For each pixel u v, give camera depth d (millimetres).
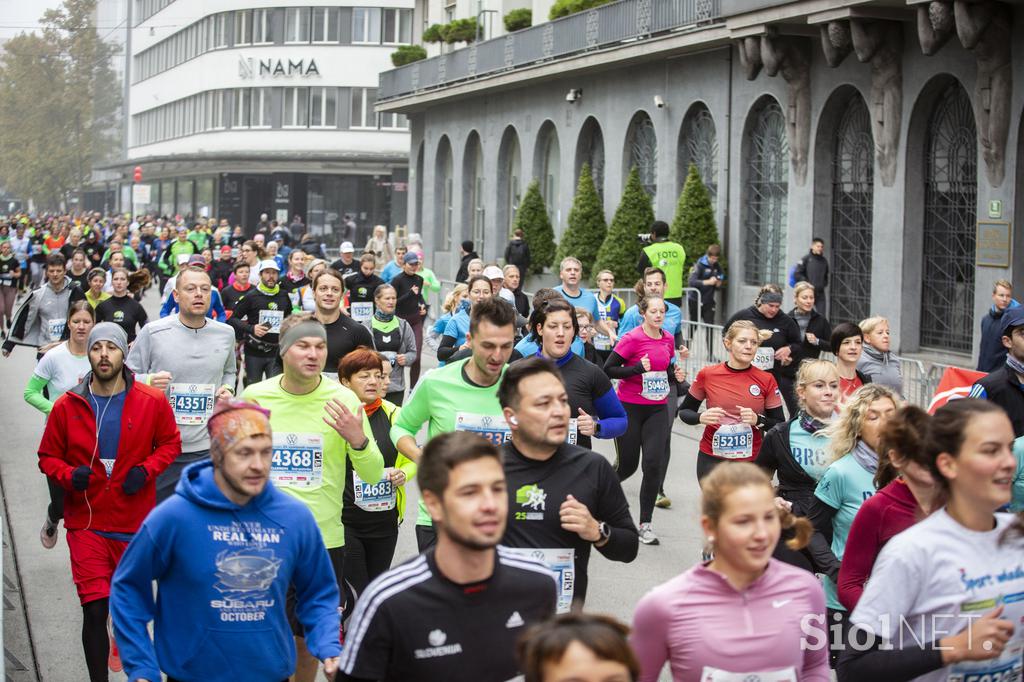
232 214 88312
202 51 95438
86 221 76500
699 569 5344
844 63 26859
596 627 3846
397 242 45219
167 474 11164
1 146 135625
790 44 27719
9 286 31250
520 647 3938
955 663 5484
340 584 8773
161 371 11055
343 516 9188
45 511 14633
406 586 5176
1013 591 5523
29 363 28281
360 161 81688
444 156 51812
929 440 5543
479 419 8656
